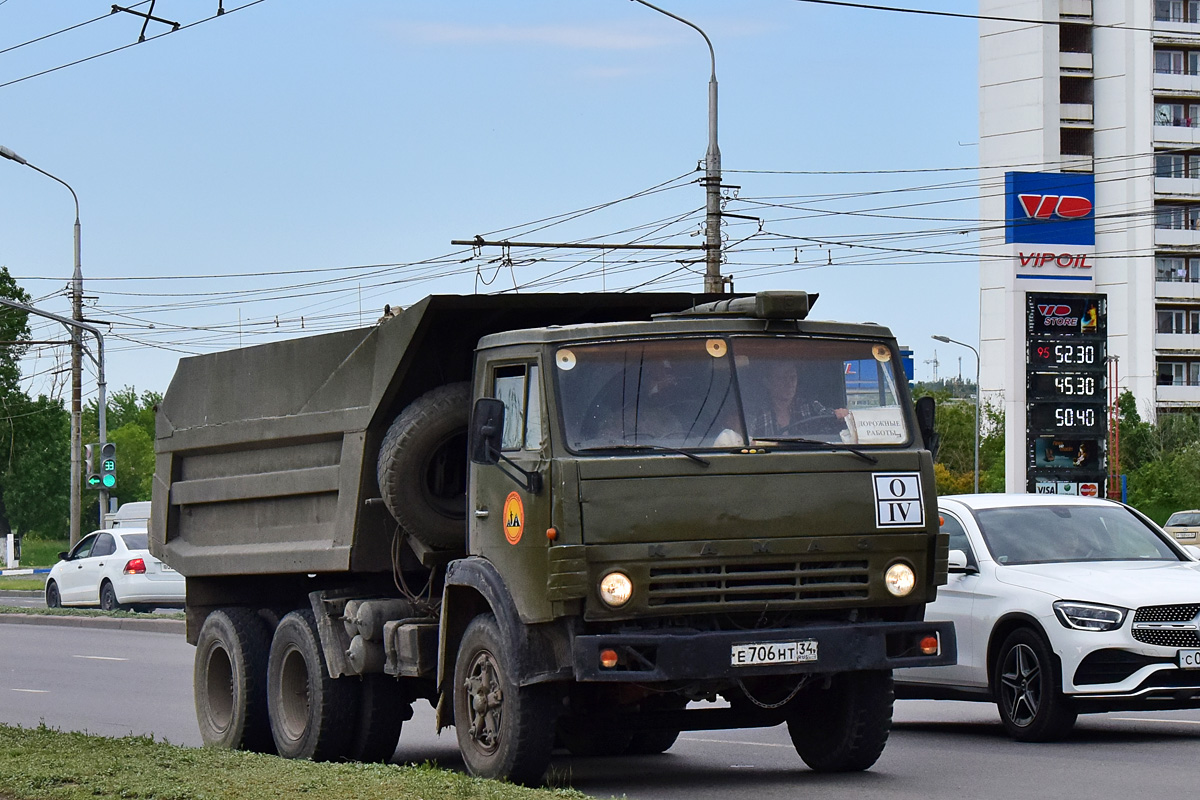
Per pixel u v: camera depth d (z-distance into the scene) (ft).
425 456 41.27
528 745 35.99
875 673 39.50
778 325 37.22
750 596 35.45
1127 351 401.90
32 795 34.32
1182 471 330.34
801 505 35.70
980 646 49.73
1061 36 401.29
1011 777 39.68
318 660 44.70
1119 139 398.83
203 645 50.98
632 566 34.55
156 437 55.52
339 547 43.83
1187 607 46.55
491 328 41.86
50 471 416.67
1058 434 184.75
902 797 36.37
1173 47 402.11
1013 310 304.50
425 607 42.50
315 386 45.47
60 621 128.57
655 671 34.22
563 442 35.12
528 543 35.45
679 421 35.88
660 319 37.47
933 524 36.91
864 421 37.17
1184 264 403.95
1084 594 46.96
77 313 167.73
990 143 397.60
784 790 37.88
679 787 39.14
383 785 33.96
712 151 118.52
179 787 34.50
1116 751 45.01
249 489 49.01
